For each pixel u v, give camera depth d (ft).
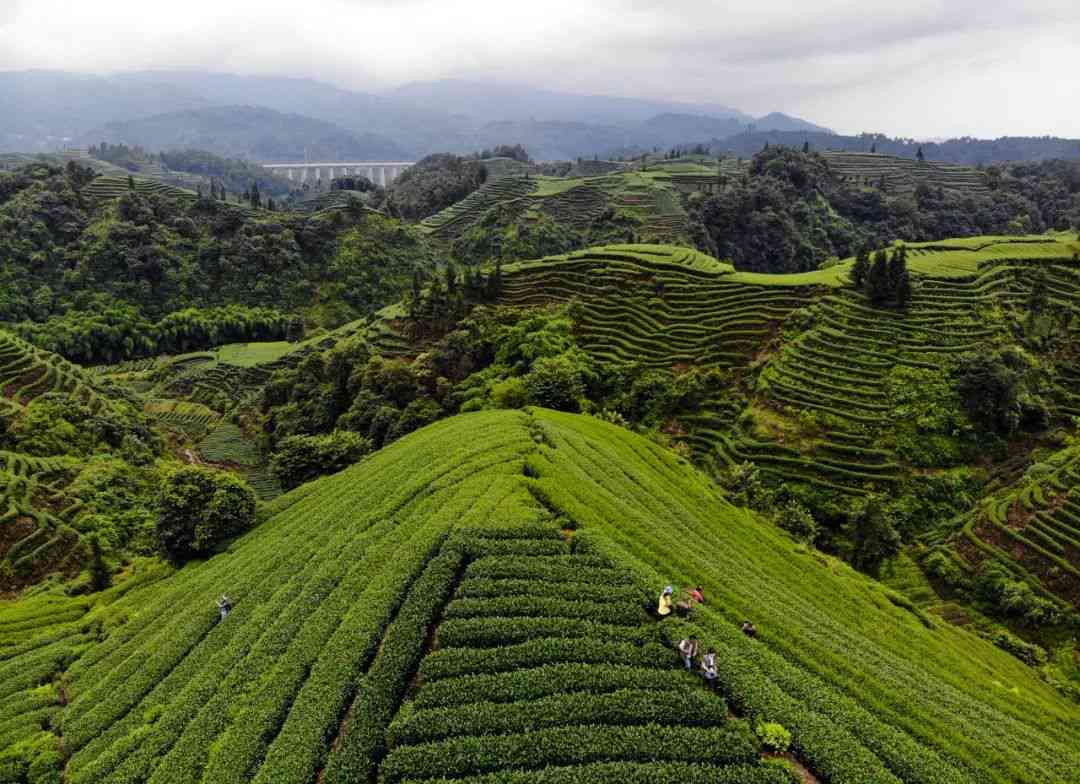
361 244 552.82
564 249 577.84
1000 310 267.39
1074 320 262.06
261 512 173.17
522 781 72.08
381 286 537.65
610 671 85.97
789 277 324.80
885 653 113.60
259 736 85.30
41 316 429.79
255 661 99.91
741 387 259.80
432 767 74.33
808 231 578.66
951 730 88.22
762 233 562.25
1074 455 201.57
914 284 287.07
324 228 557.33
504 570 105.19
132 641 123.95
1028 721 109.91
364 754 77.92
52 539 180.86
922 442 218.38
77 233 481.05
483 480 138.51
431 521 121.80
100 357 431.02
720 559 131.75
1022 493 193.06
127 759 90.38
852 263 343.26
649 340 293.23
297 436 228.43
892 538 188.65
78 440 243.60
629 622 96.07
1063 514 180.55
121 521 198.49
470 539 112.68
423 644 93.66
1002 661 145.79
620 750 75.31
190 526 162.20
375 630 96.68
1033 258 308.19
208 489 166.20
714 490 192.13
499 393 229.66
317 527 143.33
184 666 108.17
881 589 165.07
